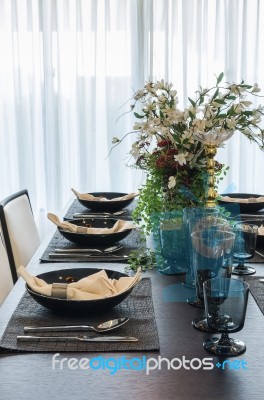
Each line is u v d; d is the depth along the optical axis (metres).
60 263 1.66
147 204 1.64
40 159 3.45
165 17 3.29
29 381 0.92
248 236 1.57
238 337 1.10
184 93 3.34
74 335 1.09
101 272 1.35
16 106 3.31
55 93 3.31
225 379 0.93
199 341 1.08
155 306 1.28
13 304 1.29
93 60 3.29
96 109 3.40
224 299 1.00
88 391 0.89
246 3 3.29
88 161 3.39
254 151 3.44
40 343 1.05
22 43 3.29
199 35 3.32
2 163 3.41
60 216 2.43
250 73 3.39
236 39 3.35
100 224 2.08
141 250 1.67
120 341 1.06
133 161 3.41
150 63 3.31
